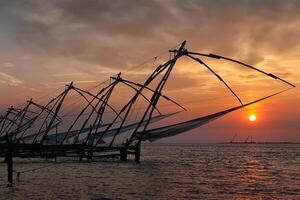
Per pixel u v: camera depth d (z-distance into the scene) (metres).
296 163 63.16
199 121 34.03
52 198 22.78
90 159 55.91
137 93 40.47
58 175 36.00
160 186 29.12
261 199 24.44
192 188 28.44
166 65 34.97
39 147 49.81
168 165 52.69
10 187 26.98
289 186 30.72
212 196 25.00
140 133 40.31
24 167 45.00
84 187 27.75
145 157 82.62
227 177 37.38
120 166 47.25
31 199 22.34
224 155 99.69
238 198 24.56
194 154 105.56
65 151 53.00
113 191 26.06
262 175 40.31
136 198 23.48
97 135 53.44
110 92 44.81
